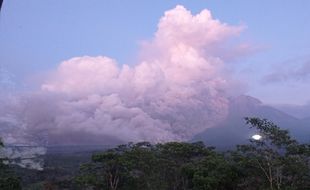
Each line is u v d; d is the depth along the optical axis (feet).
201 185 151.53
